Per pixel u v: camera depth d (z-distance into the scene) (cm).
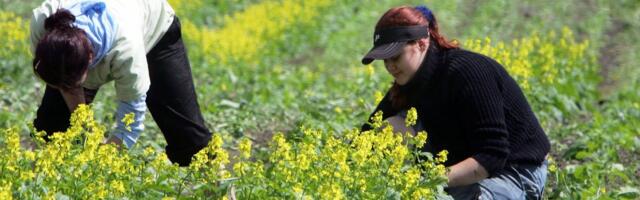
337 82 1552
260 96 1359
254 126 1121
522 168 641
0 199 548
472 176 619
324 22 2222
